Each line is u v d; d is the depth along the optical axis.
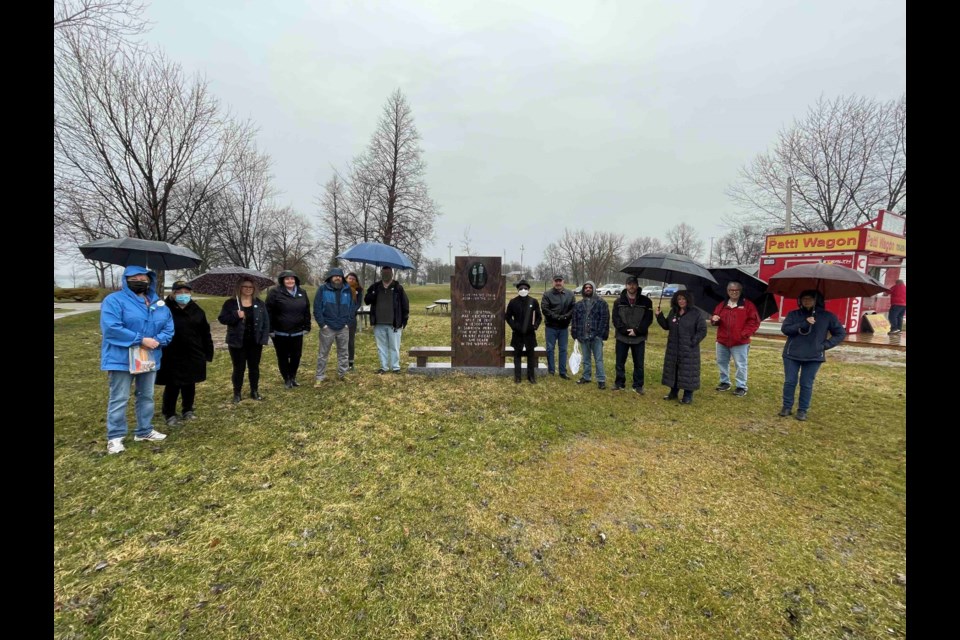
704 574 2.44
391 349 7.00
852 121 20.02
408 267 6.97
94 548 2.50
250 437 4.25
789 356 5.12
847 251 11.18
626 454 4.06
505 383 6.41
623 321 6.04
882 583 2.38
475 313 6.94
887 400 5.84
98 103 11.59
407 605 2.17
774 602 2.24
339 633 1.99
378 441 4.23
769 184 23.27
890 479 3.63
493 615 2.12
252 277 5.36
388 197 24.58
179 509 2.96
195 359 4.61
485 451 4.06
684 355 5.54
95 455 3.77
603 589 2.32
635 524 2.93
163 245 4.68
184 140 12.98
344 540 2.67
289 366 6.08
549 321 6.84
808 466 3.85
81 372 7.02
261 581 2.30
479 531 2.80
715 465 3.85
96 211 12.47
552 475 3.61
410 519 2.92
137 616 2.03
